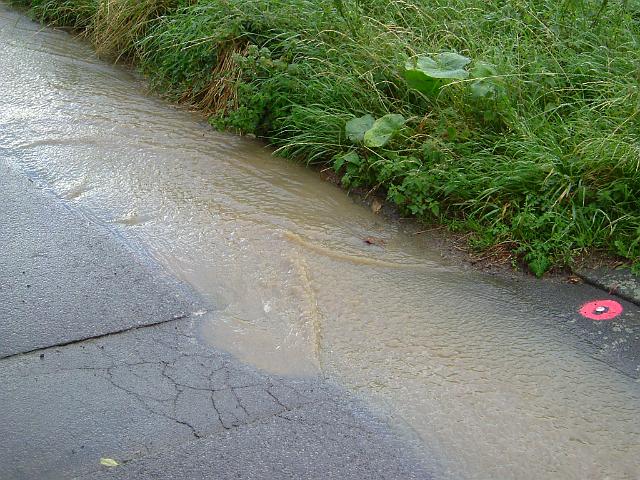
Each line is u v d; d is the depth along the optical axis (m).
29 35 5.34
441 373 2.61
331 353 2.69
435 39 4.13
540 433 2.38
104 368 2.55
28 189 3.53
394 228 3.42
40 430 2.30
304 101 4.01
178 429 2.33
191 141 4.06
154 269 3.07
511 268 3.17
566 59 3.93
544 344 2.76
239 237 3.29
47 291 2.88
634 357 2.71
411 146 3.61
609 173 3.29
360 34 4.14
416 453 2.29
